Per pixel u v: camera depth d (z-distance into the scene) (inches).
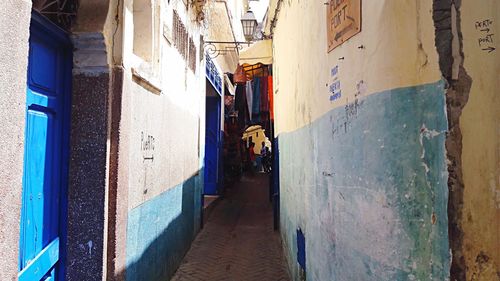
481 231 58.5
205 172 480.1
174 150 202.2
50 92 100.9
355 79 87.8
